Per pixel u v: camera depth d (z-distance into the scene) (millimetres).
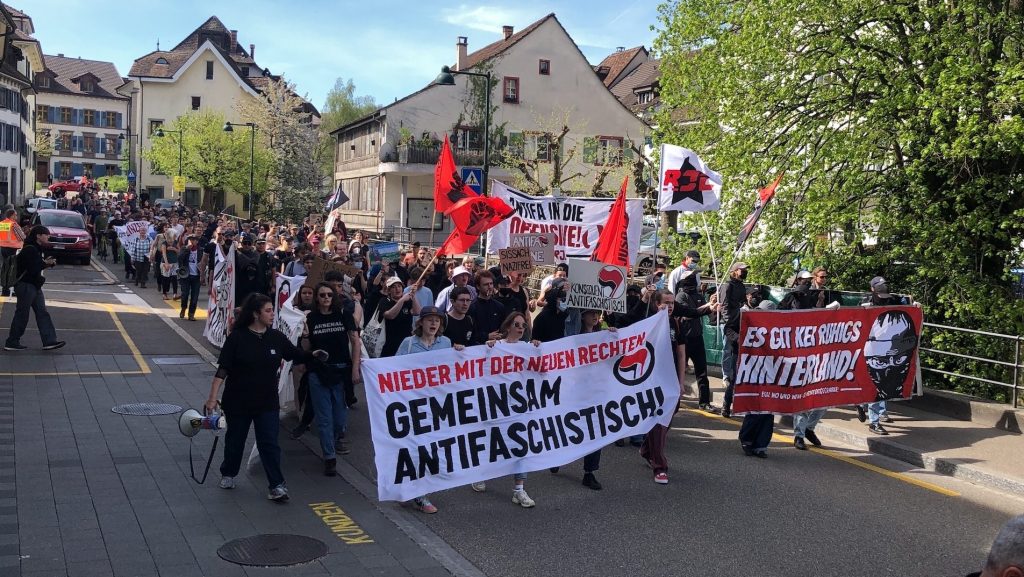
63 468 8328
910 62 14594
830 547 7234
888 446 10531
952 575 6723
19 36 67500
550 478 9070
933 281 14484
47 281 25844
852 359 10758
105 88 124812
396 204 52531
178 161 67625
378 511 7656
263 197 69500
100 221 36844
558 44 52875
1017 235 13742
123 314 19938
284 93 68625
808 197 15289
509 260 12969
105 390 11922
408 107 51375
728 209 16906
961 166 14172
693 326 12516
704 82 17438
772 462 9930
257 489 8047
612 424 8727
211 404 7645
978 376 13125
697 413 12445
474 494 8422
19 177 65375
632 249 14984
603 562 6746
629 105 61750
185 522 7059
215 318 15141
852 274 15281
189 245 19578
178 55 86375
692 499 8438
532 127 52812
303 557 6426
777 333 10156
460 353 8016
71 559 6160
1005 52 13734
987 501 8727
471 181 21766
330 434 8633
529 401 8312
